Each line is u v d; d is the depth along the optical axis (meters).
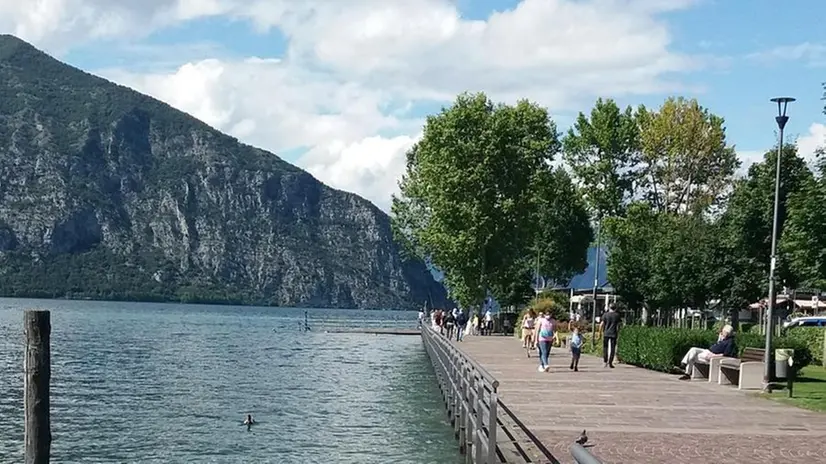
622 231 69.12
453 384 25.83
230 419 29.42
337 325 137.50
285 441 24.88
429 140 74.06
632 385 26.14
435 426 26.86
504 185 73.25
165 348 71.25
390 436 25.08
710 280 54.62
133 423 28.50
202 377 45.59
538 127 79.94
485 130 72.31
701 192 74.38
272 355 64.25
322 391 38.34
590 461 5.20
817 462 13.98
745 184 53.22
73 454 23.02
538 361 36.28
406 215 86.94
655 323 68.25
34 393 13.21
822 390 25.36
